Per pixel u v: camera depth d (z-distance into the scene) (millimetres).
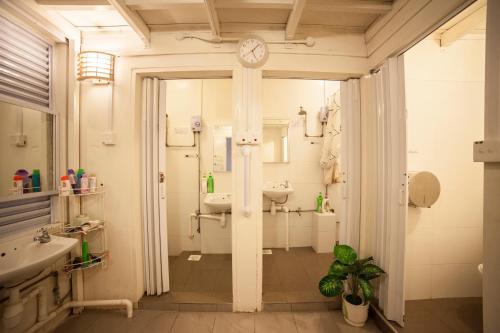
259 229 1719
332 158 2654
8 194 1337
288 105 2848
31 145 1479
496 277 919
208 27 1715
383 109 1624
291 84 2842
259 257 1721
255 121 1709
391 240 1542
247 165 1668
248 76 1708
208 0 1350
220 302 1745
